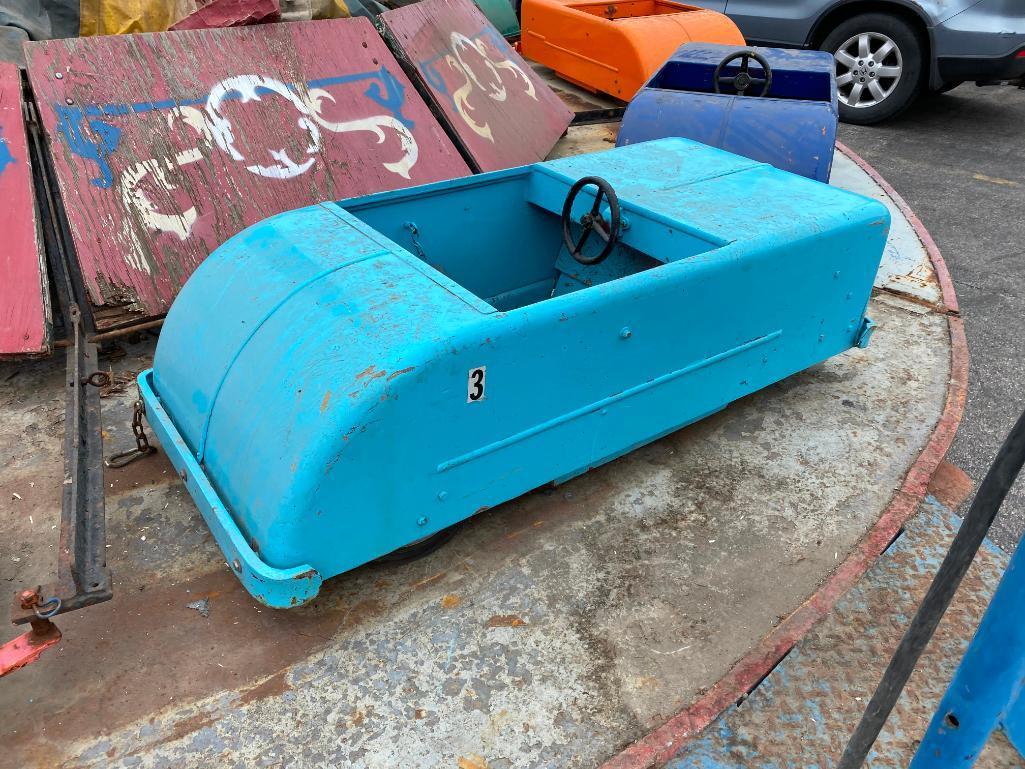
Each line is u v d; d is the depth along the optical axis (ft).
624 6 22.84
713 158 10.98
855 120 23.98
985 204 18.43
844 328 9.96
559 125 18.42
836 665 7.06
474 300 6.57
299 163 12.64
